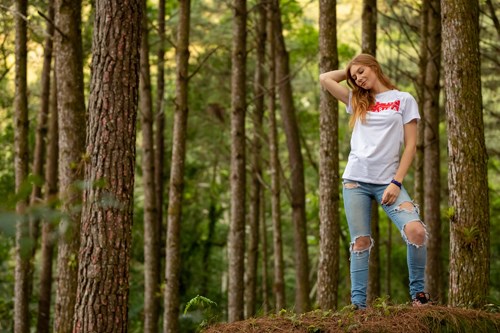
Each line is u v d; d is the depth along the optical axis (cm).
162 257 2145
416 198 1341
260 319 518
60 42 897
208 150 2156
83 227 565
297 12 1636
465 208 597
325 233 965
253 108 1848
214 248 2323
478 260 594
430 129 1276
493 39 1514
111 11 567
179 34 1218
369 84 541
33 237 180
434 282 1262
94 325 555
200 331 529
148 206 1466
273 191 1509
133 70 572
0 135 1905
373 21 1135
